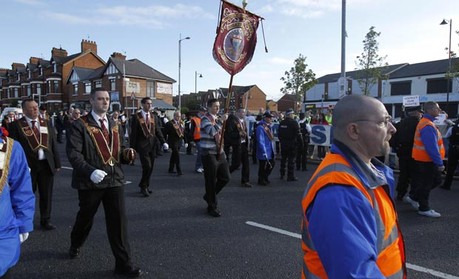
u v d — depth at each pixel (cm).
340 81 1234
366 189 137
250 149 1399
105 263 379
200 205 623
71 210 589
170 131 935
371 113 143
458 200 667
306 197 140
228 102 563
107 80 4062
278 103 6500
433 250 418
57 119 2036
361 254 117
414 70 4259
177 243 438
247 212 580
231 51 549
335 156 145
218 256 398
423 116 565
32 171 480
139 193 718
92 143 349
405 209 607
